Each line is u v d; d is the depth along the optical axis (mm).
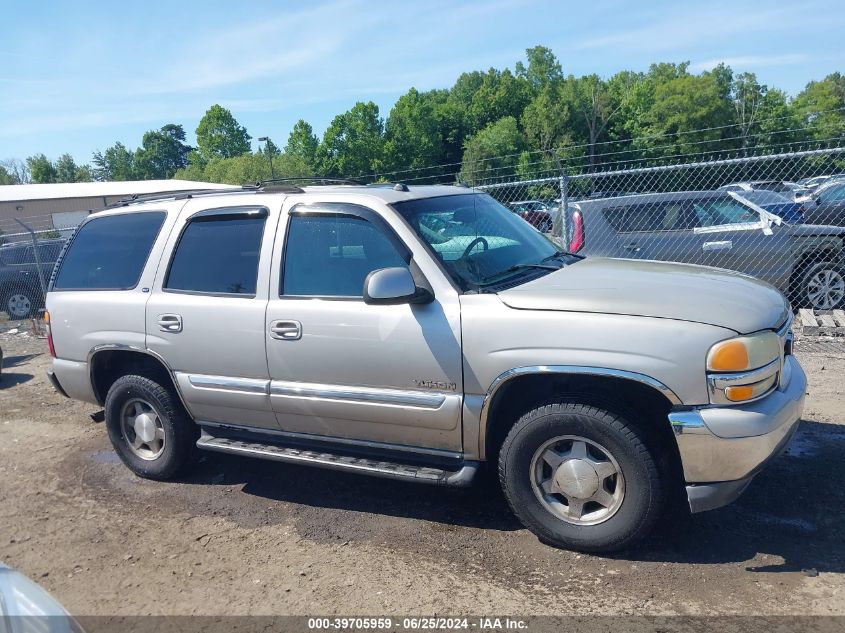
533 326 3629
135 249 5031
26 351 10898
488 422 3826
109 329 4980
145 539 4270
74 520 4586
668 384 3400
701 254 8609
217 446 4719
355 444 4277
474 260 4137
